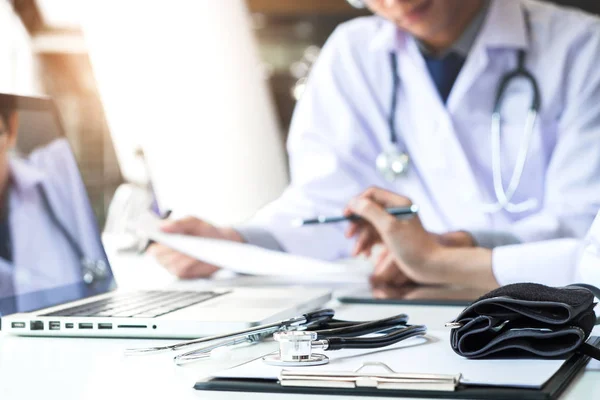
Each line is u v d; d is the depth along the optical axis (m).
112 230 2.17
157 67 2.54
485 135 2.22
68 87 2.50
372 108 2.27
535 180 2.20
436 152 2.23
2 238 0.98
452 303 1.17
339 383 0.58
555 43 2.19
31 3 2.48
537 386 0.56
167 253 1.69
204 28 2.60
